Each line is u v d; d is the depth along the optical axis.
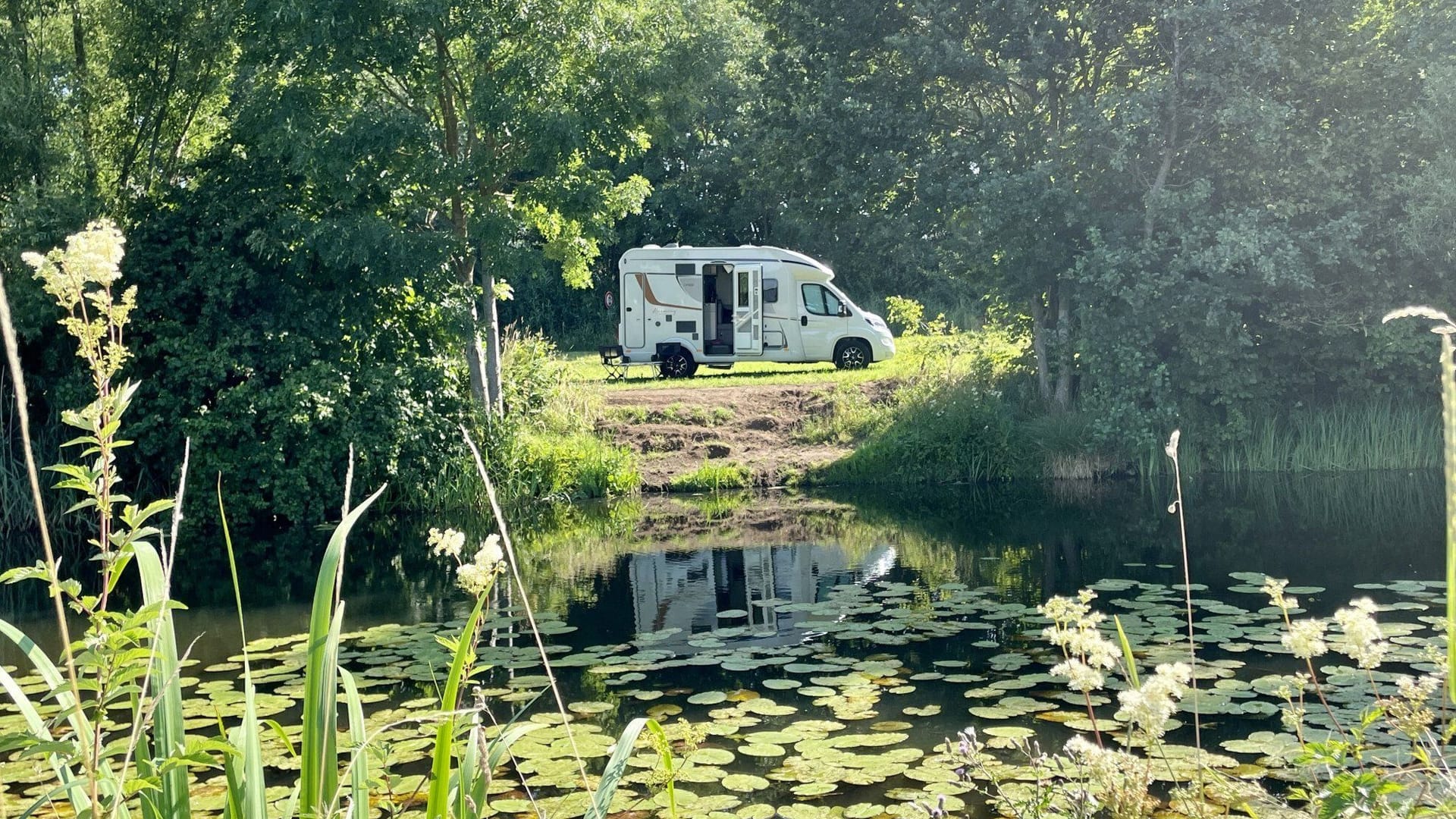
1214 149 18.00
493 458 17.44
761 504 16.72
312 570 12.80
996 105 19.86
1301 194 17.47
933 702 6.79
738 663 7.94
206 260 16.66
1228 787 2.76
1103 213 17.88
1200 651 7.59
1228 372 17.44
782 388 21.23
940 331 21.03
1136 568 10.89
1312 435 18.11
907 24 19.44
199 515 16.17
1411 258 17.33
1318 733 5.77
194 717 6.88
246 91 16.78
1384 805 2.27
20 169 16.78
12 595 12.30
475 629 2.36
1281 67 17.52
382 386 16.69
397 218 17.61
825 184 19.84
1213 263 16.50
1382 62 17.44
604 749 6.07
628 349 25.22
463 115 18.08
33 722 1.97
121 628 1.91
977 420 18.45
